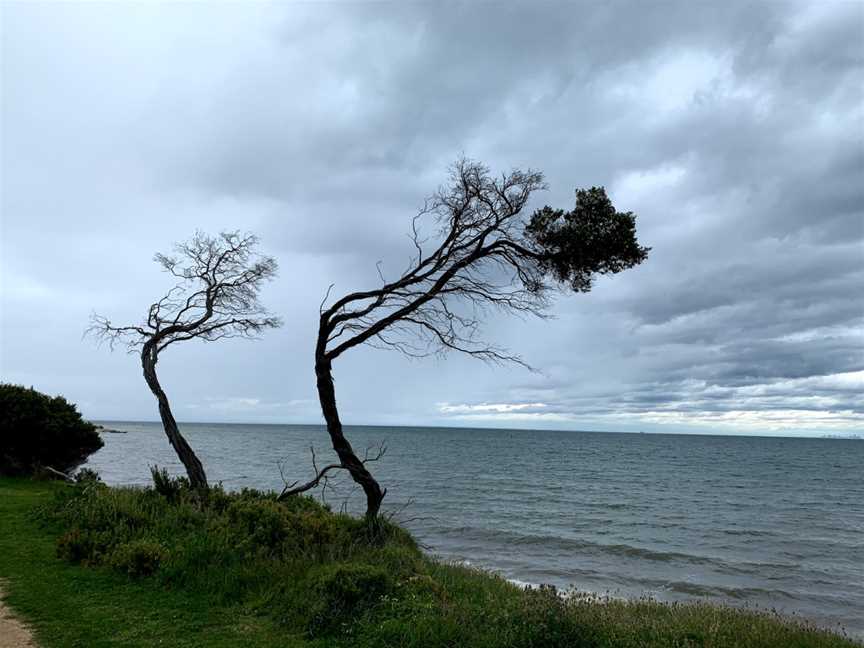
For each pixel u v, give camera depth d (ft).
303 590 28.07
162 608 26.89
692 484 192.34
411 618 24.54
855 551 86.02
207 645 22.81
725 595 60.34
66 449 81.20
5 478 70.95
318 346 47.32
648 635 26.27
